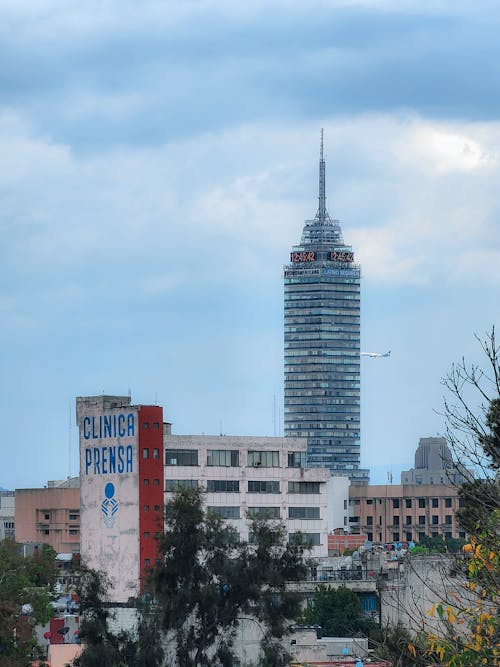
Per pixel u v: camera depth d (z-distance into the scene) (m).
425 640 117.81
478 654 103.94
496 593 103.94
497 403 104.69
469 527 105.94
